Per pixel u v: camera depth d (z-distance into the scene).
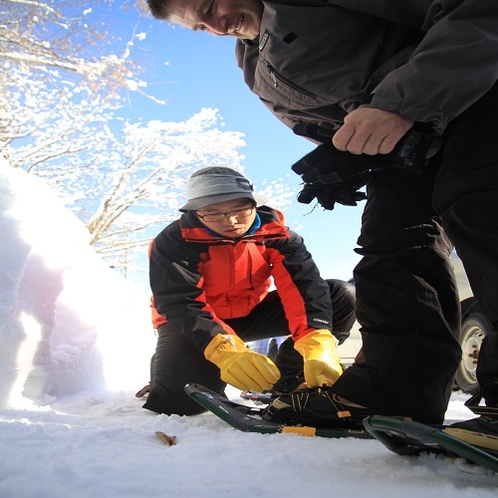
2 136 8.11
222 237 2.04
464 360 3.43
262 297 2.28
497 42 1.03
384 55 1.28
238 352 1.73
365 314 1.33
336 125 1.47
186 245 2.02
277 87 1.43
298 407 1.44
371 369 1.29
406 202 1.32
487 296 1.01
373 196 1.37
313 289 2.02
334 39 1.27
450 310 1.31
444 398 1.28
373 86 1.28
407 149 1.11
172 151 9.06
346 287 2.35
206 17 1.57
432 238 1.31
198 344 1.85
